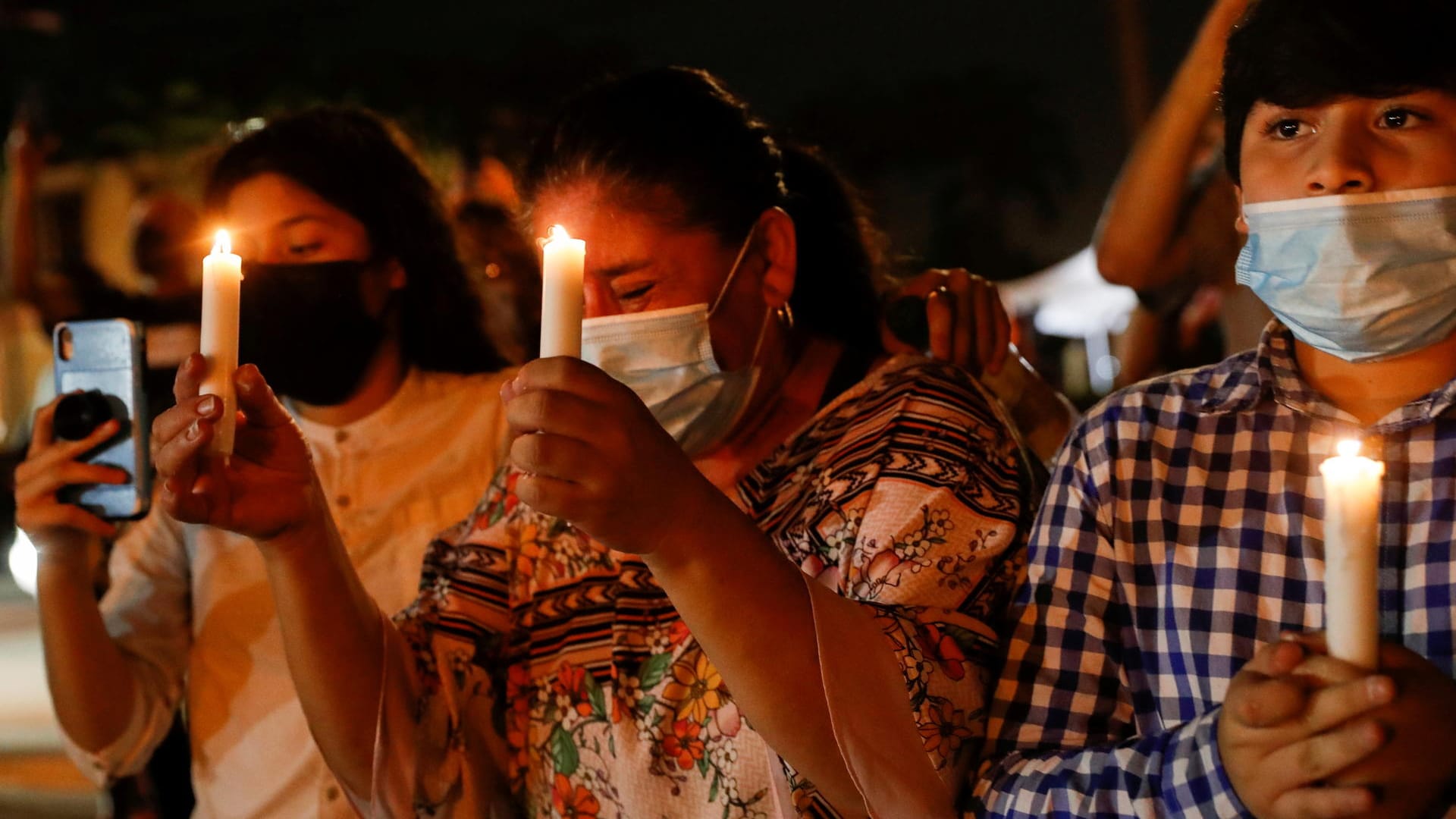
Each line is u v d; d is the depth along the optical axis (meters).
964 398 1.93
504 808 2.11
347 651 1.94
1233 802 1.31
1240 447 1.63
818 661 1.50
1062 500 1.71
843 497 1.86
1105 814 1.43
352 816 2.44
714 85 2.08
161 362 3.71
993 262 31.09
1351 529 1.18
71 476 2.34
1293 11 1.53
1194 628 1.59
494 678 2.11
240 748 2.51
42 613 2.42
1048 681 1.65
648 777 1.87
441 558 2.20
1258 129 1.58
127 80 22.61
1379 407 1.60
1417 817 1.24
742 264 1.98
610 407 1.37
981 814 1.59
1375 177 1.49
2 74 21.98
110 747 2.50
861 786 1.52
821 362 2.12
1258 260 1.57
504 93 21.73
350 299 2.60
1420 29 1.46
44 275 4.40
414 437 2.69
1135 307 3.98
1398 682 1.18
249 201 2.61
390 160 2.75
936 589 1.74
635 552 1.44
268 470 1.86
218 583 2.57
